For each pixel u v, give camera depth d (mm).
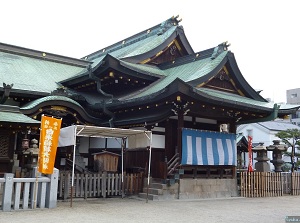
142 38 24516
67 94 17078
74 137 11602
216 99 14508
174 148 16234
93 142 18984
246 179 17297
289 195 18531
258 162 20828
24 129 13812
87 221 8648
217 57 17141
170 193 14414
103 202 12781
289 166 37438
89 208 11062
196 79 15594
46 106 15773
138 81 18625
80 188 13688
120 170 17250
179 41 21906
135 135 14305
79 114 16719
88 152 19109
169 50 21766
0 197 11172
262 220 9727
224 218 9891
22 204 10359
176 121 16578
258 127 48031
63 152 17531
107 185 14375
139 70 17844
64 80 20047
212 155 16062
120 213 10219
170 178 14570
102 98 19953
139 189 15141
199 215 10312
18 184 10227
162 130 16359
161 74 19078
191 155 15109
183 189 14875
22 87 17328
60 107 16109
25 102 17344
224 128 19812
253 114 17453
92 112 18125
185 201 13945
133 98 15828
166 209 11367
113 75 17516
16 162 14984
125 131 13133
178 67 19422
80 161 17906
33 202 10469
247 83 18078
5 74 18781
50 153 10680
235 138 17516
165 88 13711
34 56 23062
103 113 17984
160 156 16016
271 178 18188
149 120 15156
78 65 24766
